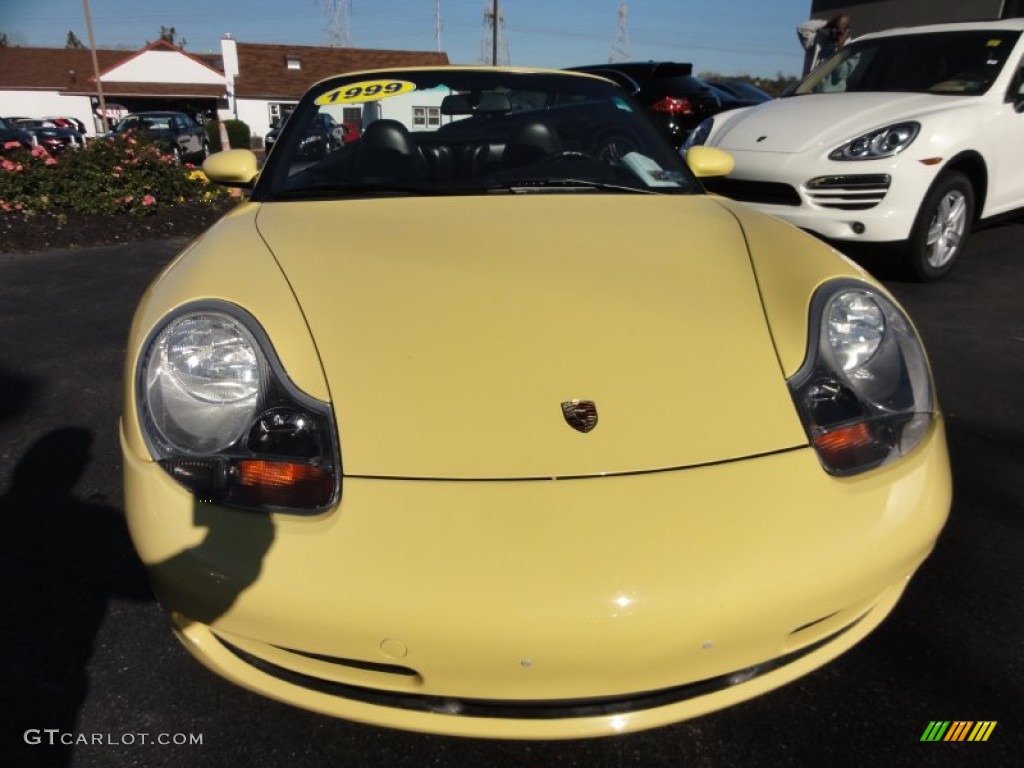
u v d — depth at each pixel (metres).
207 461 1.46
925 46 5.53
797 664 1.48
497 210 2.19
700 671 1.35
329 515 1.37
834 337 1.65
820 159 4.65
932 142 4.52
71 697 1.77
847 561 1.38
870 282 1.82
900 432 1.58
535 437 1.44
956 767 1.57
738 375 1.57
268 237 1.98
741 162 5.00
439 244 1.92
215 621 1.38
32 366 3.83
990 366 3.60
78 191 7.37
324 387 1.51
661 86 9.84
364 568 1.31
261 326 1.59
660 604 1.29
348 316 1.64
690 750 1.63
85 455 2.92
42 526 2.45
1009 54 5.12
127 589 2.15
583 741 1.67
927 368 1.71
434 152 2.61
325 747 1.65
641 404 1.50
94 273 5.81
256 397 1.51
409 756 1.63
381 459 1.42
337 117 2.73
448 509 1.35
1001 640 1.90
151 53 45.75
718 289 1.78
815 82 5.97
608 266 1.84
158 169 7.96
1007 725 1.67
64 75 46.09
